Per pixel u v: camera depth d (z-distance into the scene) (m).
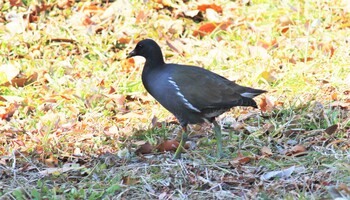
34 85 13.06
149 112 12.15
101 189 9.55
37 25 14.50
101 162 10.50
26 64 13.57
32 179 9.95
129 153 10.69
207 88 10.27
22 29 14.27
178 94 10.30
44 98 12.50
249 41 14.31
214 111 10.33
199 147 10.88
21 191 9.41
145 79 10.69
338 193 8.83
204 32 14.63
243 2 15.68
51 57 13.82
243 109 12.05
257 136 10.98
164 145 10.80
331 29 14.77
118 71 13.45
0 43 13.94
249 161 10.22
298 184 9.39
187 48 14.08
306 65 13.37
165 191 9.48
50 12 14.89
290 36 14.44
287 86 12.71
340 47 13.92
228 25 14.75
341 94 12.25
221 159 10.33
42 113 12.16
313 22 14.77
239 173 9.94
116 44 14.23
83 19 14.54
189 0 15.52
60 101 12.36
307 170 9.77
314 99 12.09
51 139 11.20
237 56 13.82
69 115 12.12
